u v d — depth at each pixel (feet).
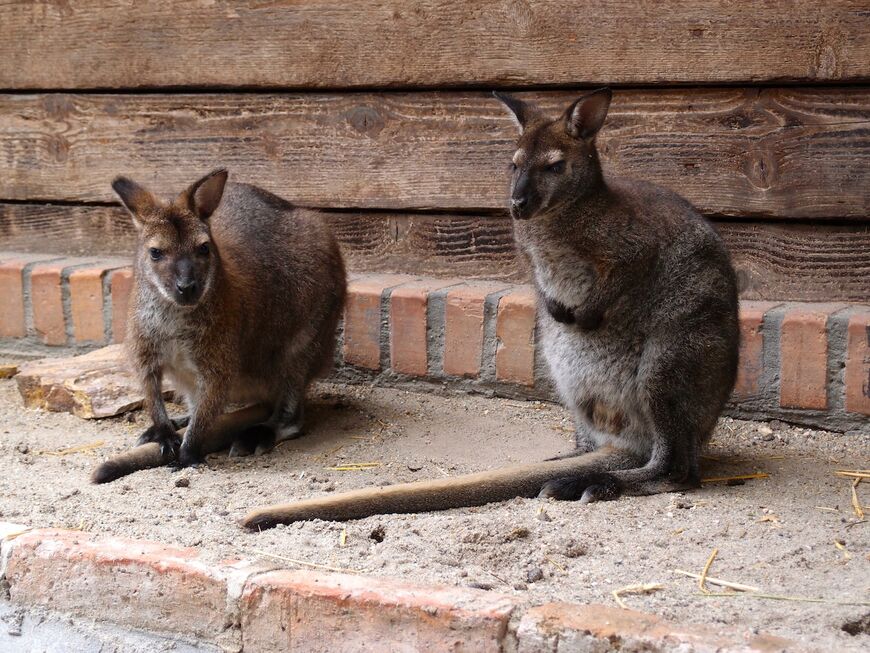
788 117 13.09
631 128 13.41
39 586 11.44
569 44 13.39
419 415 13.41
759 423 13.11
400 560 11.34
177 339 12.73
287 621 11.04
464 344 13.55
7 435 13.14
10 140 14.75
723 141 13.23
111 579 11.31
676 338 12.26
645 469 12.23
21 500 12.08
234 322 12.85
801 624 10.77
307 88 14.02
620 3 13.25
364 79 13.84
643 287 12.34
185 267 12.58
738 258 13.37
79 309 14.21
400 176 13.92
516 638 10.75
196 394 12.99
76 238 14.78
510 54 13.52
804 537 11.56
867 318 12.81
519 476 12.12
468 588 10.98
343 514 11.80
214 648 11.17
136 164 14.49
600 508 11.95
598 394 12.54
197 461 12.74
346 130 13.99
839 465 12.53
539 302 12.79
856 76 12.89
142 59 14.32
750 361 13.05
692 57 13.15
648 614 10.77
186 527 11.73
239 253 13.08
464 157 13.75
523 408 13.44
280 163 14.17
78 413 13.47
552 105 13.53
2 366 14.19
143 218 12.77
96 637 11.35
